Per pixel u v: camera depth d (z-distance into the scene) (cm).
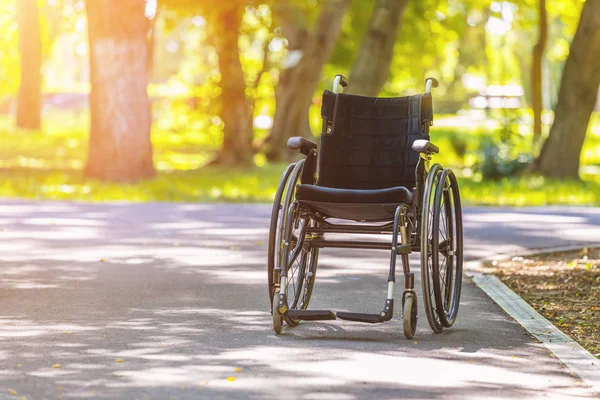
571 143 4050
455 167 4959
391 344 1064
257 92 5297
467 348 1050
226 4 4375
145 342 1053
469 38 8325
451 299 1226
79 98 10731
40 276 1545
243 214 2669
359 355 1002
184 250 1911
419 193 1157
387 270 1677
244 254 1864
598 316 1275
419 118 1211
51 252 1848
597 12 3941
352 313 1073
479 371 940
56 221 2411
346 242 1142
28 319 1182
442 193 1141
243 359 973
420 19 5531
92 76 3600
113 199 3066
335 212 1130
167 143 6962
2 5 7519
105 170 3594
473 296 1424
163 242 2034
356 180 1221
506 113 4247
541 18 4788
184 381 880
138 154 3622
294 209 1100
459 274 1234
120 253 1848
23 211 2642
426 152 1120
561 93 4062
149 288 1442
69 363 946
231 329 1135
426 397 839
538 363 981
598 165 5294
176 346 1034
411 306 1093
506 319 1239
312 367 941
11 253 1827
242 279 1547
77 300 1327
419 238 1158
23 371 911
